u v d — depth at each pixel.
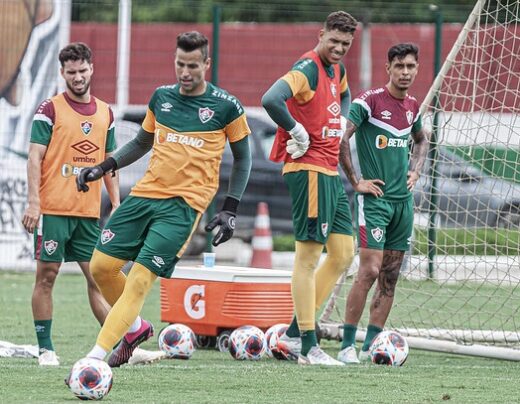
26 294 51.59
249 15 97.69
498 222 42.09
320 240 30.94
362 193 32.12
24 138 60.66
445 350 35.00
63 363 30.83
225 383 26.78
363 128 32.28
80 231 30.75
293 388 26.20
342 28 30.42
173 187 25.56
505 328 40.16
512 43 38.22
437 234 43.69
